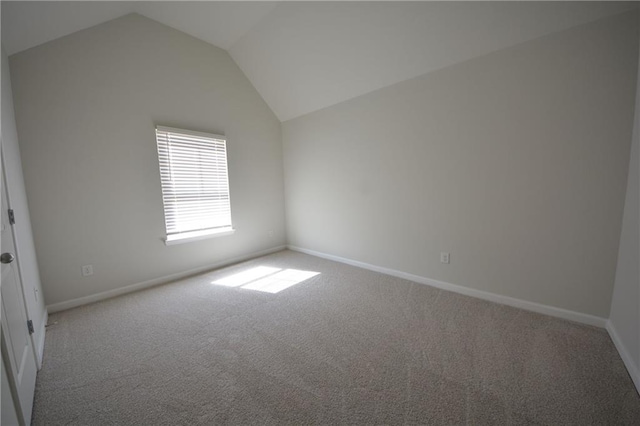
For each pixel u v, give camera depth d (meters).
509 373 1.55
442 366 1.62
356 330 2.05
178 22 2.95
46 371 1.64
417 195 2.88
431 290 2.77
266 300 2.61
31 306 1.81
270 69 3.53
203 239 3.48
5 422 1.03
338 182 3.67
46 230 2.35
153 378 1.57
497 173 2.32
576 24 1.85
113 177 2.70
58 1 1.85
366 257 3.50
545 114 2.04
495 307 2.36
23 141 2.21
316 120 3.80
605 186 1.87
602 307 1.96
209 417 1.30
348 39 2.69
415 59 2.58
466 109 2.43
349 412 1.31
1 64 1.81
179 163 3.19
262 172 4.13
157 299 2.66
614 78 1.77
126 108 2.74
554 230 2.10
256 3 2.67
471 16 2.08
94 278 2.63
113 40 2.63
